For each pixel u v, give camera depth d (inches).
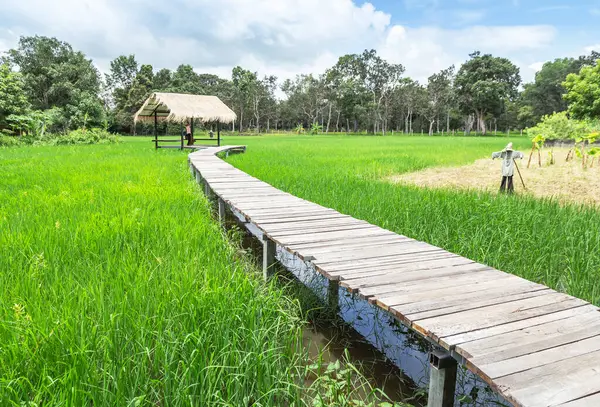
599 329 106.0
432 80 3129.9
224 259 179.8
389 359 143.6
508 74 2881.4
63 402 85.7
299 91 3597.4
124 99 2753.4
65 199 273.3
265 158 679.1
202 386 98.3
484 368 88.0
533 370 87.6
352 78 3410.4
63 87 1852.9
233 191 311.1
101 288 129.6
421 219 260.4
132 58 3100.4
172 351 107.5
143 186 343.6
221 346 115.0
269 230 204.1
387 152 866.8
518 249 210.5
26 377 93.7
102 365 102.8
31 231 191.6
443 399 103.0
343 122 3784.5
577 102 948.6
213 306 127.9
